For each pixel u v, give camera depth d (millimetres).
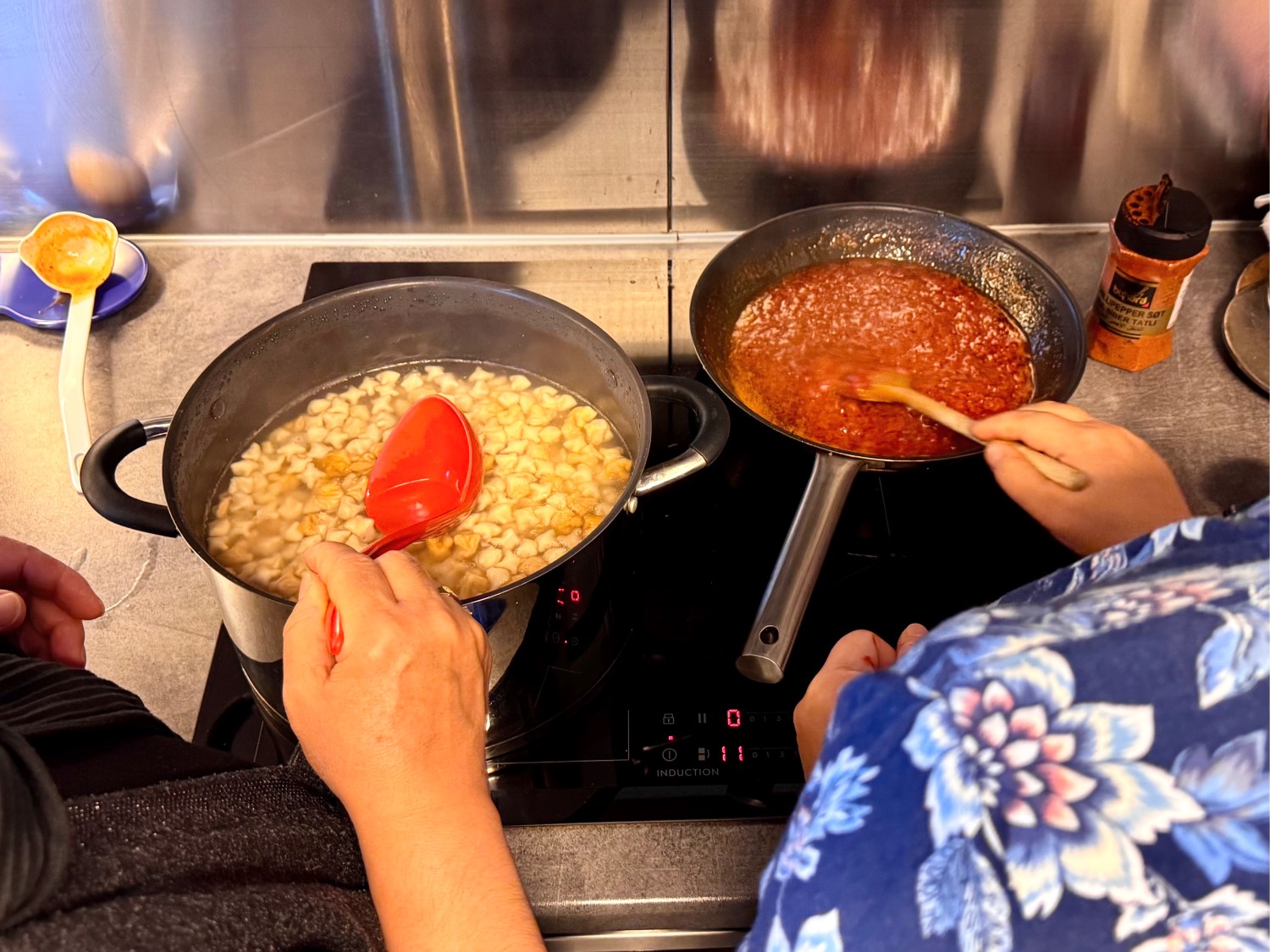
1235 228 1190
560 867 725
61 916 399
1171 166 1154
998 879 311
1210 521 355
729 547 905
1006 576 879
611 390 900
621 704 805
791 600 774
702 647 837
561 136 1136
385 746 504
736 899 712
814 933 341
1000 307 1042
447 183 1183
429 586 562
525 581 660
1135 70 1071
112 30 1030
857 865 332
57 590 734
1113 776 304
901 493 947
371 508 824
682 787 758
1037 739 311
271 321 859
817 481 818
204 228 1225
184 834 462
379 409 937
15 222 1199
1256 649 303
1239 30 1033
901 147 1147
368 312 911
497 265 1183
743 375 986
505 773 769
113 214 1200
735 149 1150
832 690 614
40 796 404
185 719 807
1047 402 769
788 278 1086
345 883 541
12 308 1110
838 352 1001
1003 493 946
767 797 750
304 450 914
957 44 1053
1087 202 1195
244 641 718
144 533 933
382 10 1024
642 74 1080
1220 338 1074
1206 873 298
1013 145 1141
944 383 969
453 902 493
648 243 1222
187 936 431
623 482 881
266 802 512
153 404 1054
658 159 1160
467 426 857
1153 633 312
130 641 854
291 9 1022
